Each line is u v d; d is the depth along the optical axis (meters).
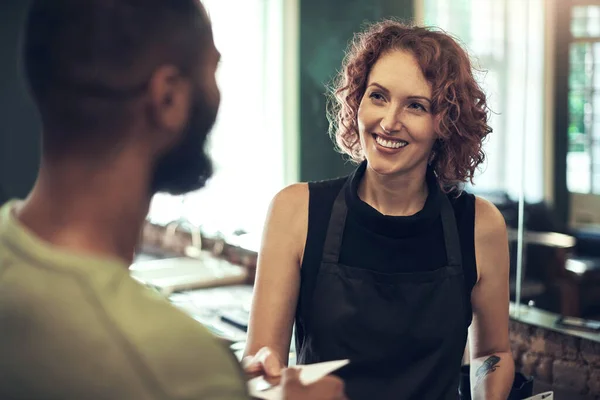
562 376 1.78
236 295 2.97
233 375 0.56
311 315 1.44
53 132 0.58
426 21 2.39
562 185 1.83
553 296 1.86
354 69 1.46
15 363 0.53
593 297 1.78
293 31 3.91
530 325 1.85
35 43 0.57
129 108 0.58
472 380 1.54
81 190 0.58
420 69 1.36
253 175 3.93
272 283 1.45
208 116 0.63
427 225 1.44
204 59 0.62
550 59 1.83
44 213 0.59
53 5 0.57
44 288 0.55
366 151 1.41
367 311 1.41
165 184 0.66
